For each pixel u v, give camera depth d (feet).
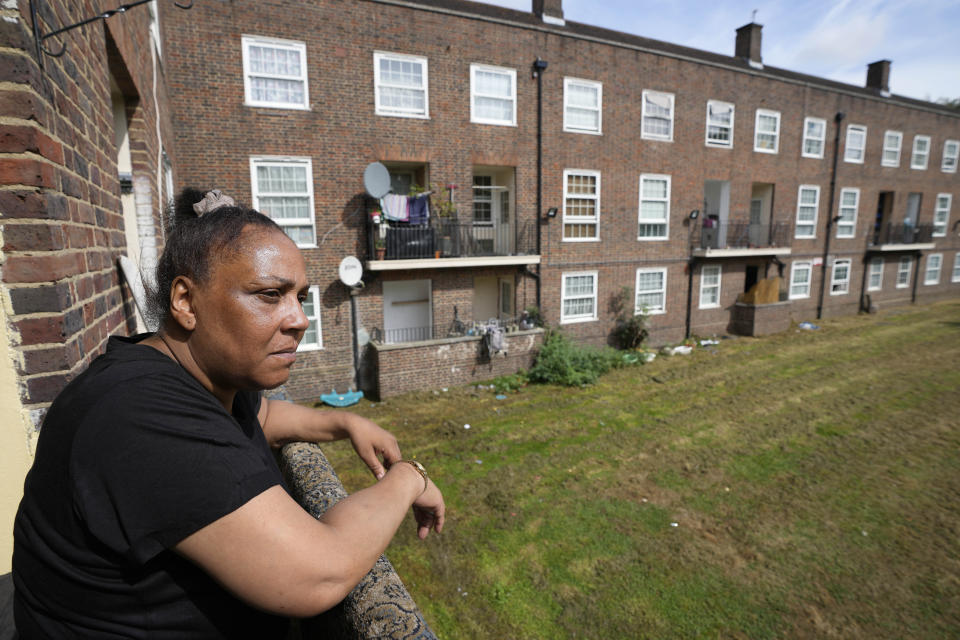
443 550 17.34
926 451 25.76
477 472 23.68
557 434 28.68
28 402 4.48
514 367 40.68
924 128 69.51
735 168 53.26
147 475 2.19
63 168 5.03
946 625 14.08
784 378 40.04
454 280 39.37
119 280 7.65
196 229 2.78
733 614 14.39
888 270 71.87
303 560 2.26
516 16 43.62
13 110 4.16
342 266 34.35
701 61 48.73
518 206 41.65
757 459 24.90
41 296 4.45
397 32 35.12
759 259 58.39
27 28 4.30
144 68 14.85
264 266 2.74
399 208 35.42
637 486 22.11
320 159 33.99
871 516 19.60
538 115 41.11
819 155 60.03
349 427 4.51
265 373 2.92
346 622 2.98
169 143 25.49
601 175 45.19
